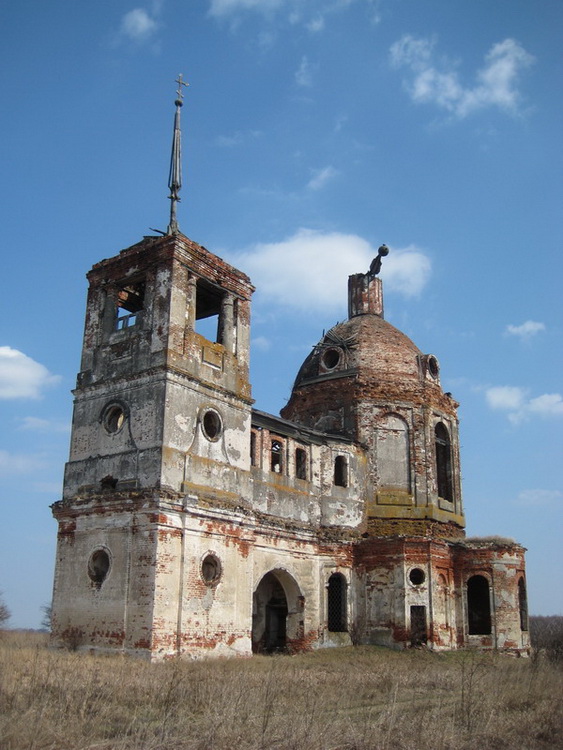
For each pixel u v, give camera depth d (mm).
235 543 26922
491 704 15102
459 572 33812
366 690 17906
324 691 17016
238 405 28797
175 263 27047
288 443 32562
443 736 11977
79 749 10445
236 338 29469
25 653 20828
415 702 16266
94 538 25297
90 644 24141
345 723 12594
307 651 30469
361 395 37219
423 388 37906
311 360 40469
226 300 29609
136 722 12359
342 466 35375
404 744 11453
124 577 24062
